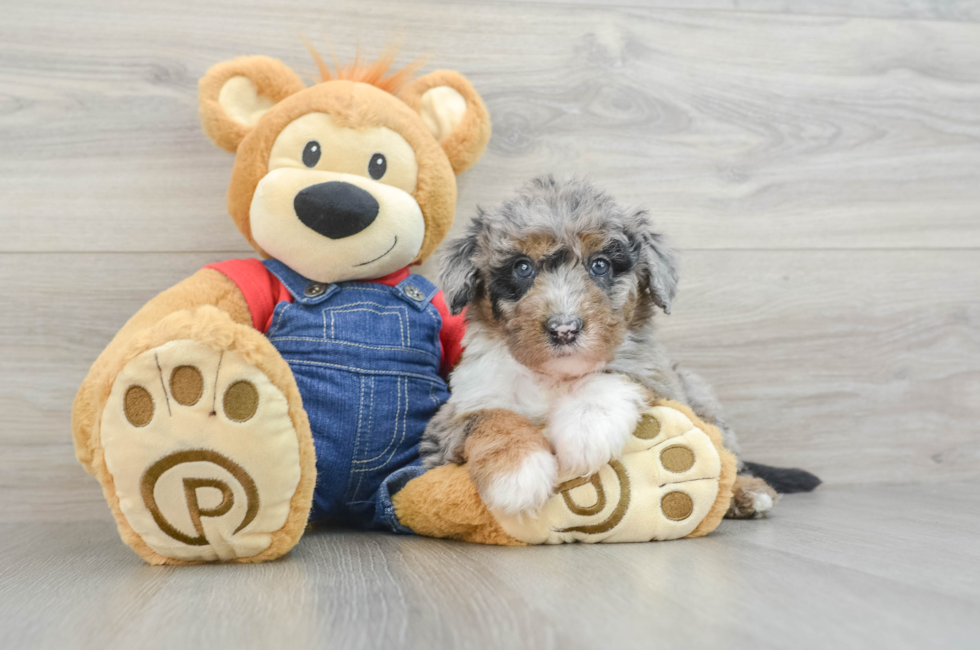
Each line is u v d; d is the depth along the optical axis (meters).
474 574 0.57
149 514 0.60
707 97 0.93
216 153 0.86
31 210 0.83
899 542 0.65
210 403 0.59
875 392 0.95
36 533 0.77
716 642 0.45
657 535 0.66
